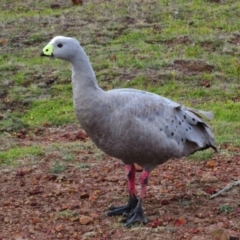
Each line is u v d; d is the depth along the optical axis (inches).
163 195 545.6
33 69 952.3
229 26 1069.1
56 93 878.4
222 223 478.6
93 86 470.6
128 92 483.8
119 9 1178.6
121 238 464.1
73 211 517.0
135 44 1024.9
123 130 468.8
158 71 915.4
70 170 617.6
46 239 468.8
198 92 851.4
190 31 1057.5
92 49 1010.1
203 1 1182.9
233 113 771.4
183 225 482.3
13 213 519.5
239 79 896.9
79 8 1200.8
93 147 682.8
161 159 494.9
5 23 1149.7
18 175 609.6
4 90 896.9
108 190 562.3
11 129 765.3
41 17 1167.6
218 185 565.0
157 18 1128.2
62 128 770.8
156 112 481.4
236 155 644.7
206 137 519.5
